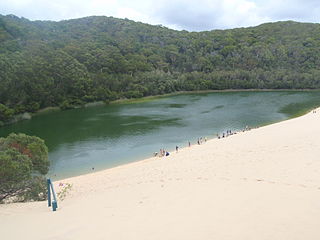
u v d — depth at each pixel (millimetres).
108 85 108562
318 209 9594
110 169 37562
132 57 138000
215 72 144750
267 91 134875
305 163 18391
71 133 60406
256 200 10977
